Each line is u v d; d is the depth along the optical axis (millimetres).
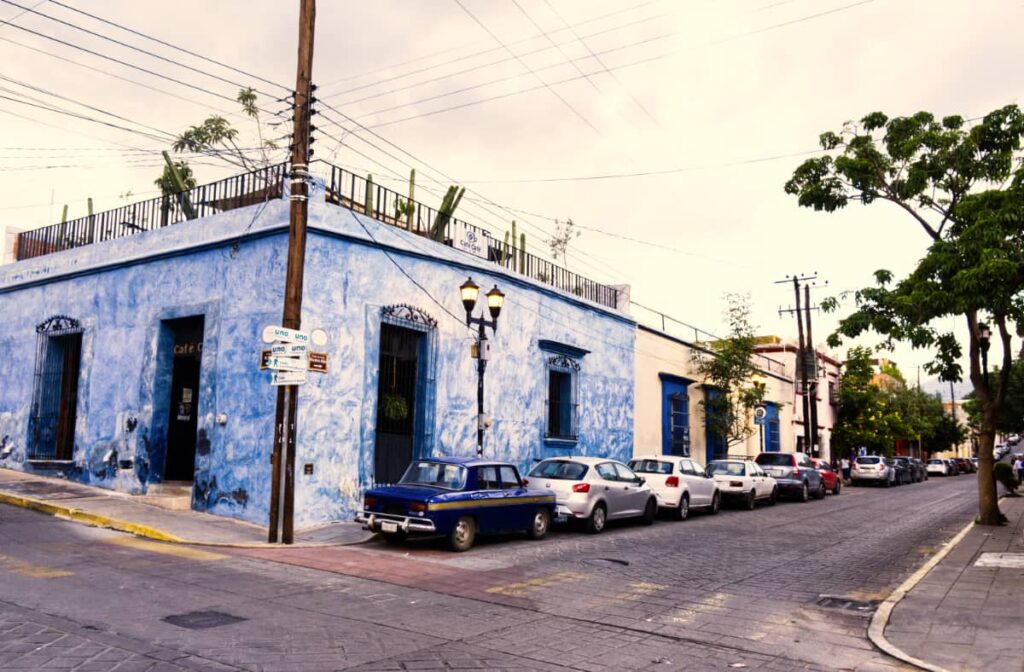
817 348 45500
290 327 12781
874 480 38625
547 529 14477
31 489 15875
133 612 7316
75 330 18234
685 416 29047
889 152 17016
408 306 16531
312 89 13414
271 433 13945
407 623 7488
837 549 14188
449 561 11312
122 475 16312
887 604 9039
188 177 20688
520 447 19719
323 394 14438
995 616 8453
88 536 12031
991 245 12094
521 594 9188
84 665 5688
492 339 19047
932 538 16078
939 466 57188
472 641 6965
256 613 7531
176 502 15000
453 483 12664
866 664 6719
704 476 20734
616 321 24859
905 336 16172
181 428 16656
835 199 17672
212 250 15656
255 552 11398
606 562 11836
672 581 10453
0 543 10906
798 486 26672
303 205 13039
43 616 7023
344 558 11133
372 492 12430
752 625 8055
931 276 13328
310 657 6168
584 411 22688
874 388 45781
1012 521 18969
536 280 20906
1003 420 36312
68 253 18891
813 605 9164
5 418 19500
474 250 19281
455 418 17656
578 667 6320
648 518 17594
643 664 6488
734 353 29484
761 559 12711
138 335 16734
